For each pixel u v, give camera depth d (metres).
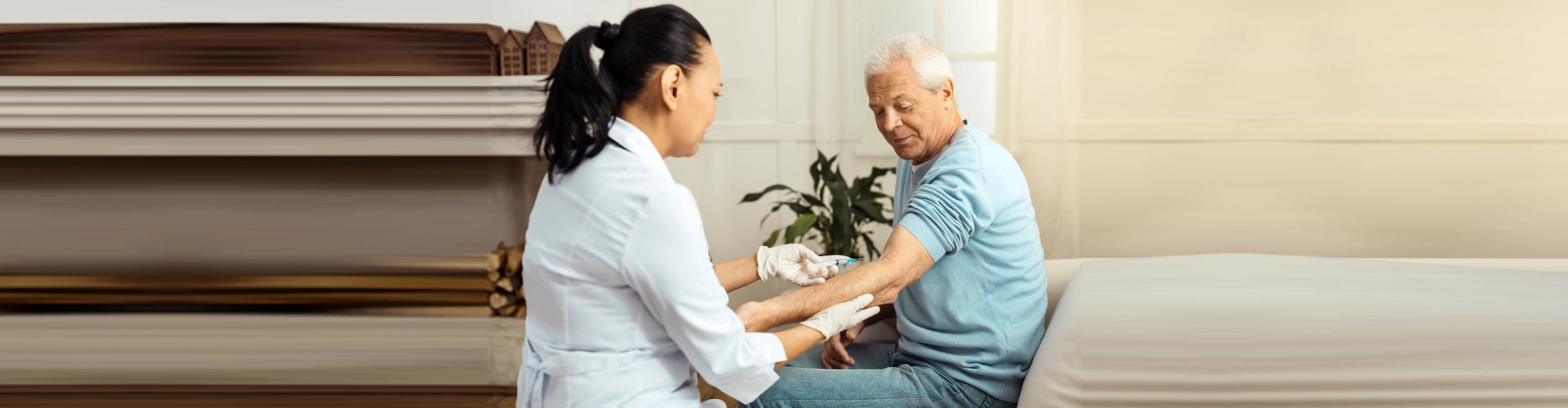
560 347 1.12
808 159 3.68
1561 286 1.15
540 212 1.12
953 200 1.38
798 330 1.25
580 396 1.10
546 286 1.10
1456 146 3.49
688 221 1.06
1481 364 0.96
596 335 1.10
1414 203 3.54
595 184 1.07
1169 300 1.16
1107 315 1.13
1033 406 1.13
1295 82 3.55
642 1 3.62
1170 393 1.02
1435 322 1.04
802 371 1.48
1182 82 3.61
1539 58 3.40
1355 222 3.59
